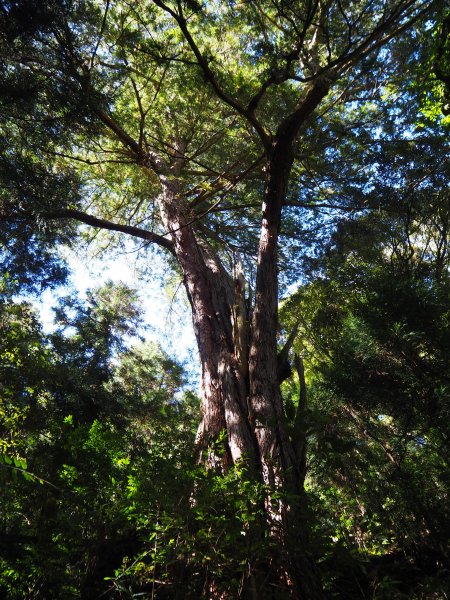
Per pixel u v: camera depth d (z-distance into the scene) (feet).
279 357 27.99
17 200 35.68
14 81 28.40
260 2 33.71
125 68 35.60
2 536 16.28
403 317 24.56
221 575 14.56
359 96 44.34
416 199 41.37
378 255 44.50
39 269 41.81
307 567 15.94
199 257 36.70
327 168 42.11
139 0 36.50
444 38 34.50
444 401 22.88
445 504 22.08
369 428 28.66
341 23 34.63
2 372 37.04
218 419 26.43
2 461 11.98
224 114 41.78
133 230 42.52
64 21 28.91
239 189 47.29
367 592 16.25
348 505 23.13
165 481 16.15
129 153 43.88
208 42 41.47
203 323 31.50
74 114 30.63
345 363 26.35
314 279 45.93
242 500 15.26
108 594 17.02
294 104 38.04
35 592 15.35
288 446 23.11
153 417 51.26
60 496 18.07
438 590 15.84
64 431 21.63
